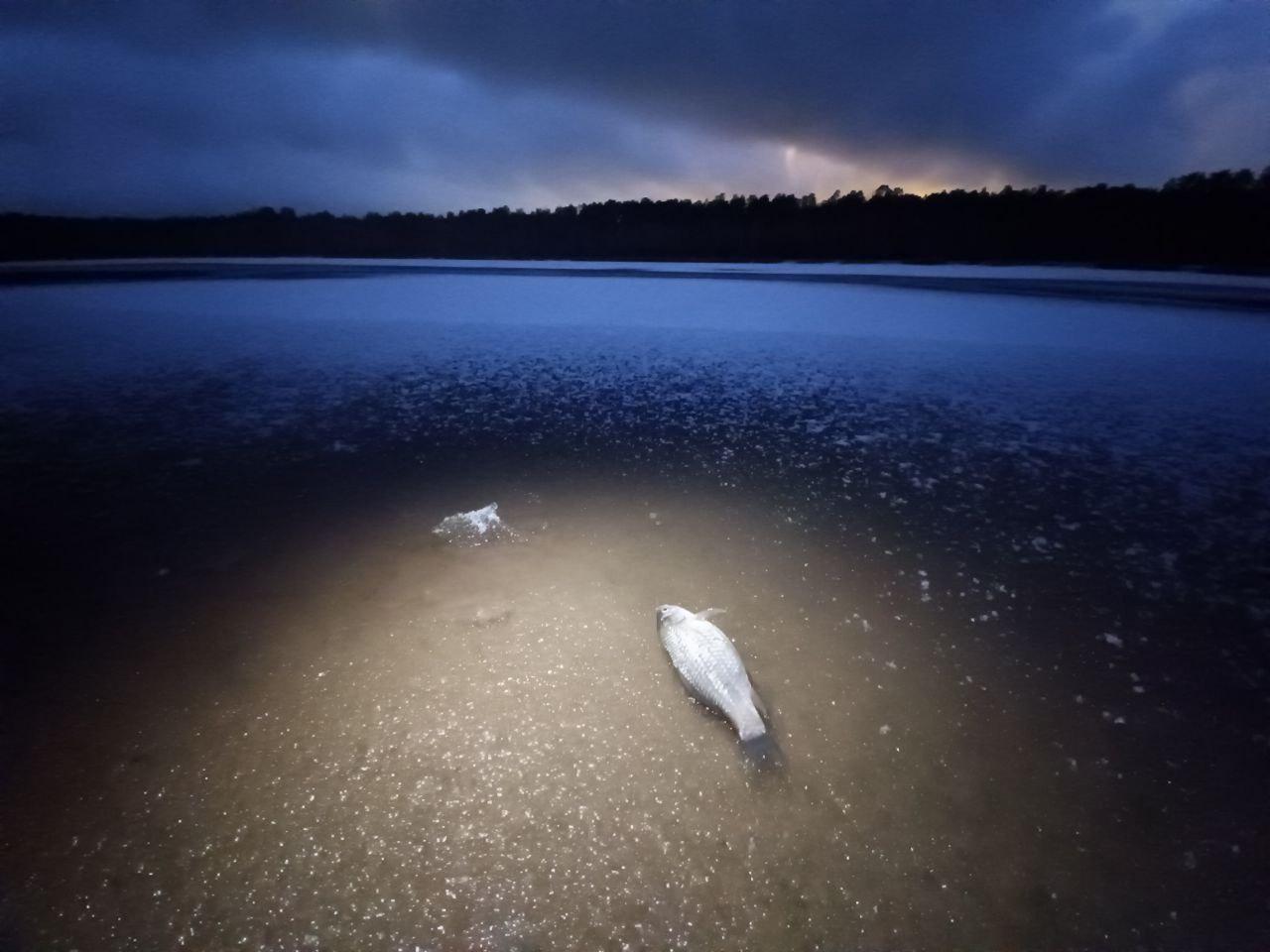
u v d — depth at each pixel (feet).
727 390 22.65
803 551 12.62
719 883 6.72
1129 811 7.54
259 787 7.67
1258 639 10.33
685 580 11.66
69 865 6.80
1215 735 8.59
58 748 8.14
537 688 9.15
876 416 20.13
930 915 6.44
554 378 23.94
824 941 6.22
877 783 7.82
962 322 31.40
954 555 12.56
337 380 23.58
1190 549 12.78
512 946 6.14
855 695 9.14
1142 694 9.25
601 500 14.65
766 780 7.83
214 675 9.33
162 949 6.10
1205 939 6.26
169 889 6.59
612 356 26.86
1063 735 8.55
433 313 34.04
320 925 6.30
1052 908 6.53
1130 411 20.39
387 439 18.19
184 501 14.56
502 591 11.27
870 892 6.64
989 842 7.17
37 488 15.07
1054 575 11.97
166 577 11.69
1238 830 7.32
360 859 6.90
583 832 7.21
